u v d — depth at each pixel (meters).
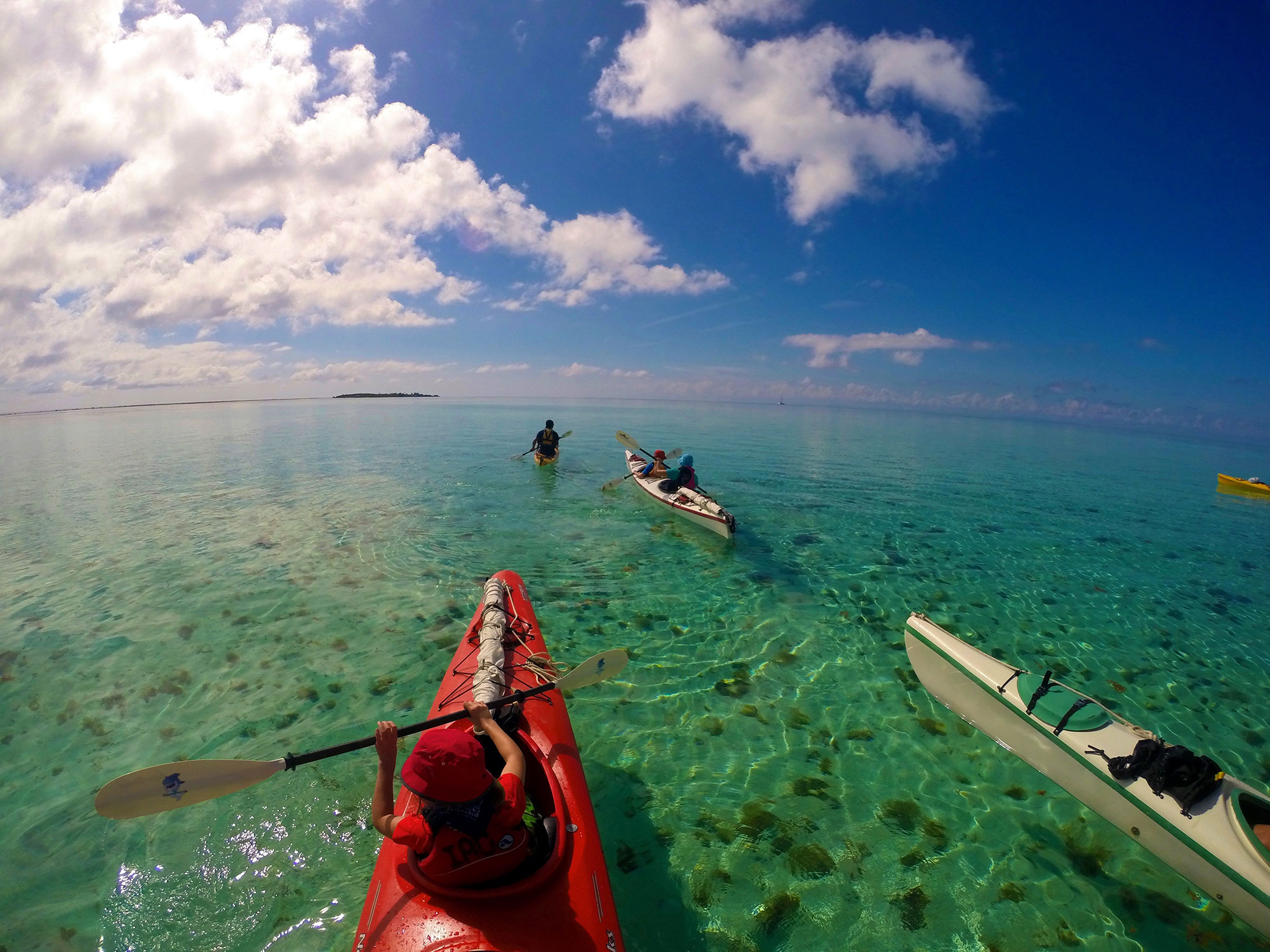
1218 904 3.39
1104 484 19.84
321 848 3.57
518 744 3.32
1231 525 14.01
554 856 2.56
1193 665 6.55
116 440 27.52
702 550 9.46
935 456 25.27
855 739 4.82
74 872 3.43
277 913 3.16
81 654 6.04
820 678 5.74
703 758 4.54
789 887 3.44
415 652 6.04
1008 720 4.45
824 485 16.33
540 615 6.90
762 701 5.31
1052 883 3.53
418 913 2.34
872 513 12.88
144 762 4.45
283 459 19.23
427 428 32.66
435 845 2.34
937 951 3.10
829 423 49.91
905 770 4.46
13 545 9.63
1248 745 5.17
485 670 3.89
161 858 3.50
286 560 8.76
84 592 7.64
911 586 8.38
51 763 4.45
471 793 2.28
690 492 11.34
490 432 30.17
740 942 3.08
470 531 10.30
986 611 7.68
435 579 7.98
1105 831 3.93
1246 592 9.04
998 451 30.19
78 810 3.94
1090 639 7.07
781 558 9.32
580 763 3.41
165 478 15.82
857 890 3.44
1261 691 6.06
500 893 2.38
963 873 3.58
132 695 5.32
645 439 28.08
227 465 18.00
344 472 16.53
